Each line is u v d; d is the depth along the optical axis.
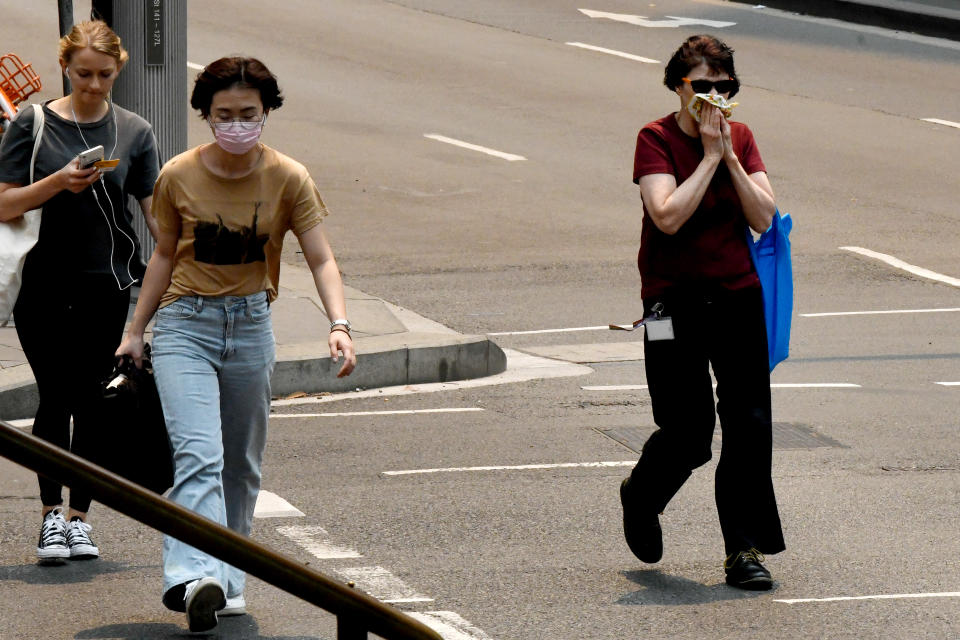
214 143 17.88
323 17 94.06
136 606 19.33
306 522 23.28
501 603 19.80
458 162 63.41
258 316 18.20
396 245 50.75
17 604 19.27
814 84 81.19
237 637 18.30
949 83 82.44
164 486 18.44
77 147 20.00
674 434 20.22
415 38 89.81
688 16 100.94
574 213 55.97
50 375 20.59
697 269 19.84
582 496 25.16
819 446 28.95
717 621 19.27
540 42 90.69
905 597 20.31
